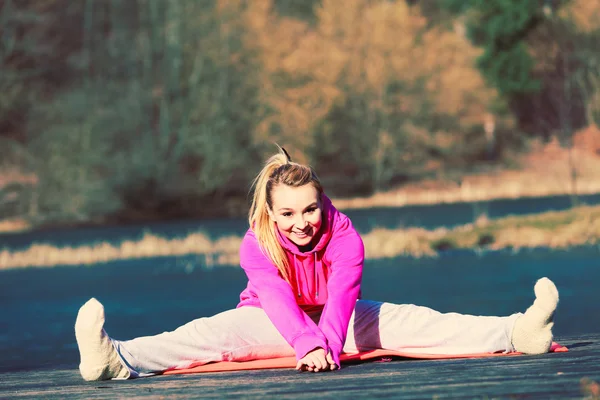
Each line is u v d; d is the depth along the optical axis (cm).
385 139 6425
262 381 421
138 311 1641
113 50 6234
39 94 6191
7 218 5419
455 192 6062
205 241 3488
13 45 6141
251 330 504
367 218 4425
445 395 336
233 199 6078
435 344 498
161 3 6203
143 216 5772
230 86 6053
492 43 6731
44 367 760
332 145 6450
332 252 502
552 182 6044
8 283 2483
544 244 2667
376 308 510
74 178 5503
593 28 6241
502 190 5809
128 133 5847
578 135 6725
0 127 5981
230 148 5878
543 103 6919
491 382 365
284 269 504
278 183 483
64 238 4472
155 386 428
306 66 6147
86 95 5800
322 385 390
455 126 6794
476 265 2228
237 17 6056
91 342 466
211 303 1738
